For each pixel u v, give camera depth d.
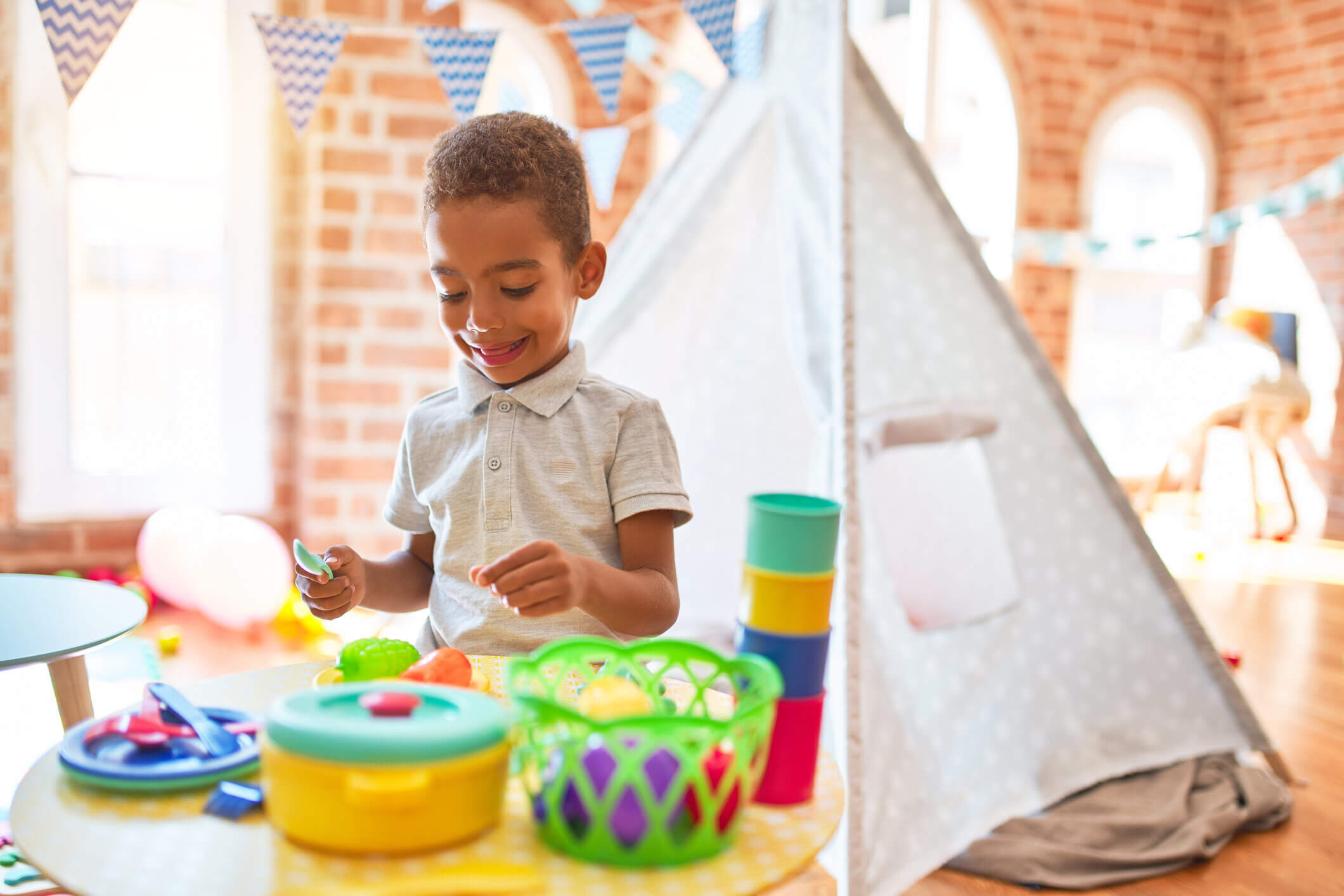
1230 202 4.16
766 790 0.59
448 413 0.97
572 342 0.97
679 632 1.71
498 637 0.90
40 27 2.38
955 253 1.59
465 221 0.82
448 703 0.54
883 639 1.37
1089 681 1.60
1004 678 1.51
